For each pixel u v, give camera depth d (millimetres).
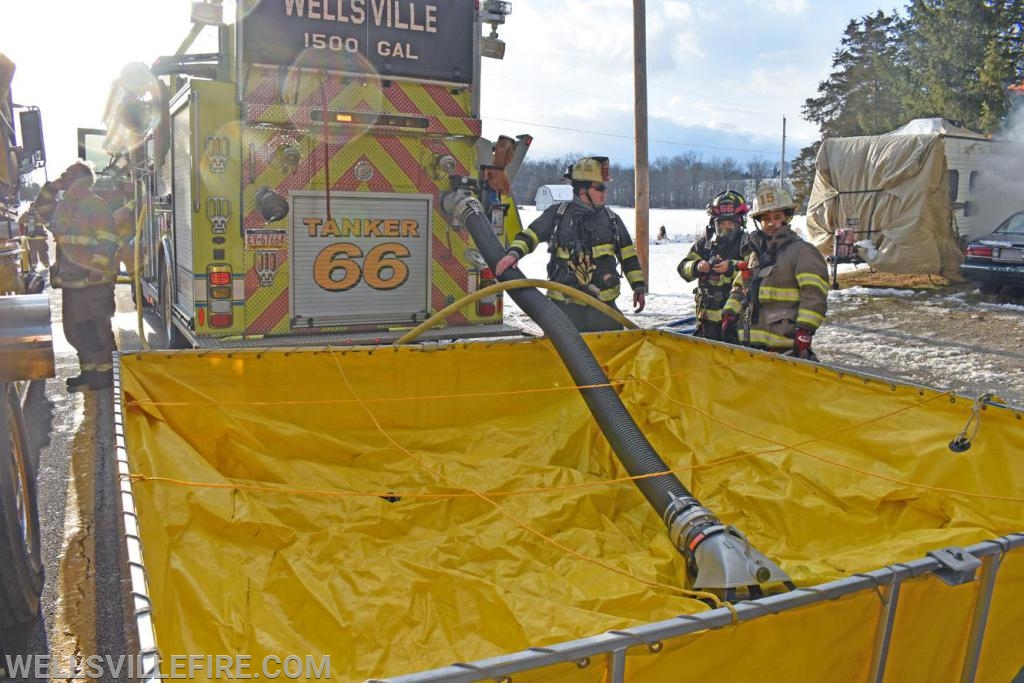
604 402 3686
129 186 11070
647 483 3188
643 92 13484
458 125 6141
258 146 5680
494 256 5441
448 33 6070
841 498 3244
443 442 4160
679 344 4598
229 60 5633
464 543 3068
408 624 2553
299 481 3520
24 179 7281
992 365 8516
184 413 3559
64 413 6547
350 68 5785
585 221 5633
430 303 6348
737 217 6023
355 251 6043
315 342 5828
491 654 2432
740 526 3314
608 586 2748
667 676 1566
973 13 23625
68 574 3770
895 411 3350
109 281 7168
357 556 2922
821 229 15570
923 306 12352
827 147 15352
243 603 2492
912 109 26719
